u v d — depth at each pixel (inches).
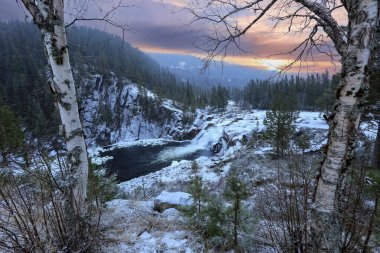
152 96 3174.2
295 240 112.2
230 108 3331.7
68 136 130.0
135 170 1248.2
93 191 162.2
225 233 151.4
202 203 173.9
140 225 172.2
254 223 150.5
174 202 215.2
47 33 125.2
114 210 193.8
